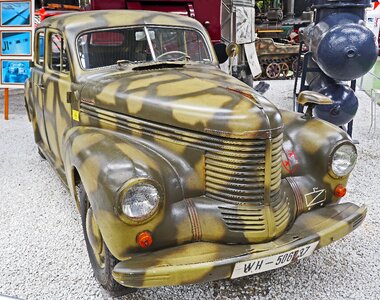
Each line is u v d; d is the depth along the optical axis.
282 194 2.42
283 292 2.51
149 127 2.45
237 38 7.82
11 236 3.15
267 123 2.20
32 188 4.01
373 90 5.93
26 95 4.57
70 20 3.19
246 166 2.21
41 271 2.72
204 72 2.97
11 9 6.29
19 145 5.34
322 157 2.57
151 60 3.21
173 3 6.28
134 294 2.47
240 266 2.08
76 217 3.43
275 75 11.01
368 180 4.22
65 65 3.23
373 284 2.59
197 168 2.29
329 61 4.69
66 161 2.63
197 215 2.20
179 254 2.08
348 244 3.04
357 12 5.15
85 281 2.62
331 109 4.91
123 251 2.06
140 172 2.04
